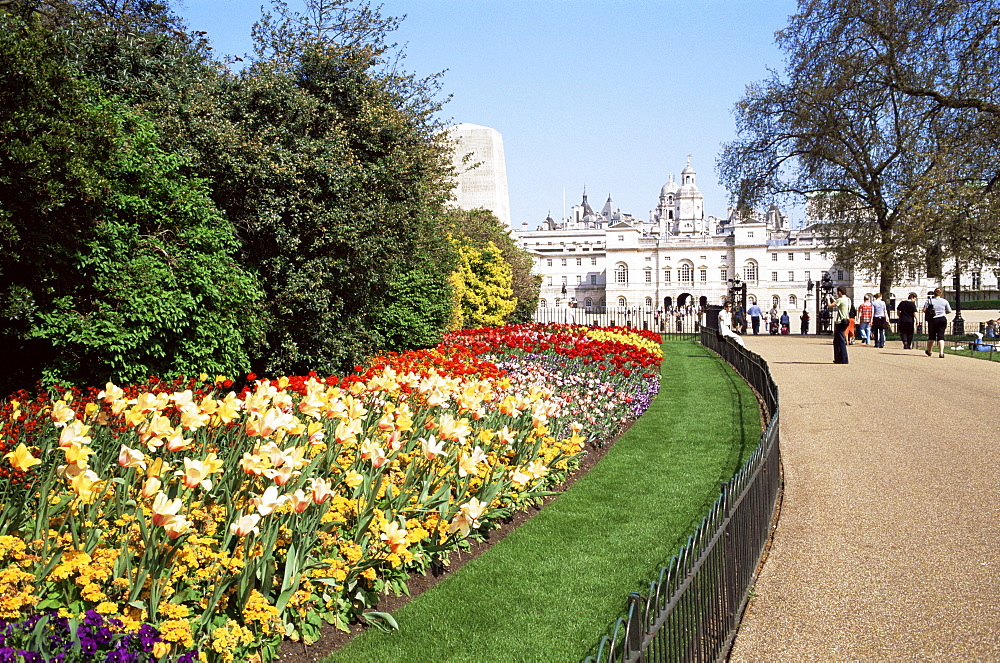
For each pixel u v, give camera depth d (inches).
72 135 395.9
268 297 581.0
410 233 684.7
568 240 6289.4
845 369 772.6
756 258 4542.3
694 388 669.3
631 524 293.3
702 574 178.7
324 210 572.4
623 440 445.7
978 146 1167.6
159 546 178.5
